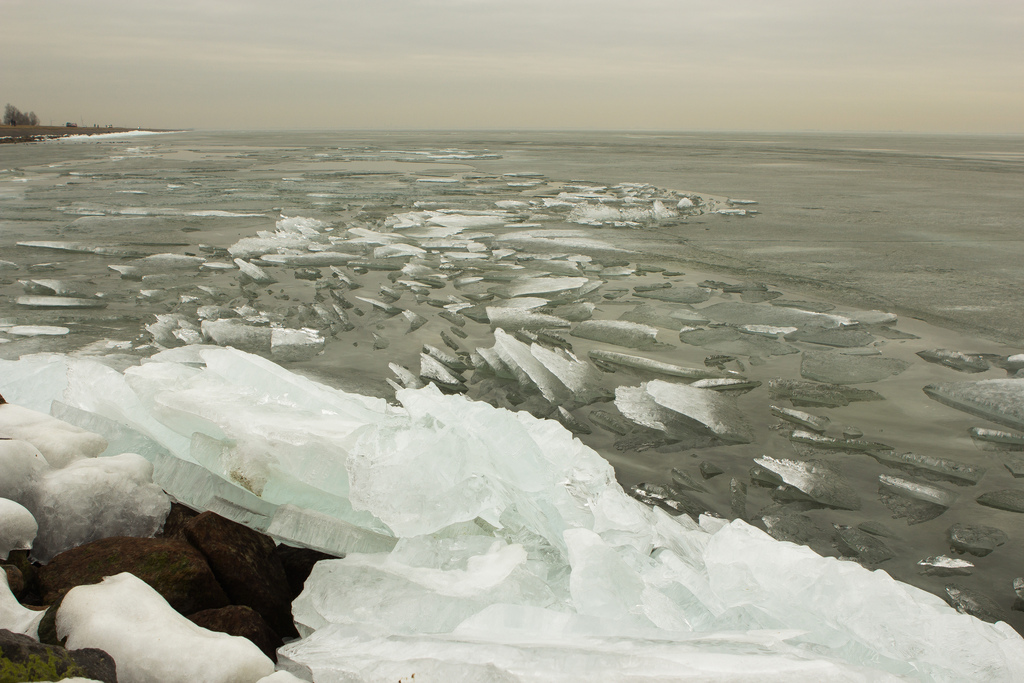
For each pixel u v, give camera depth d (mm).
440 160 30062
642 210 13055
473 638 1445
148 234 9664
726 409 3695
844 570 1795
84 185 16438
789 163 29578
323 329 5207
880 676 1237
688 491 2824
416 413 2291
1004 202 14609
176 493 2045
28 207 12234
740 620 1677
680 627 1620
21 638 1147
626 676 1212
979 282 7180
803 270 7863
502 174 22109
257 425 2080
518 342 4656
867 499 2750
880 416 3680
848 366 4527
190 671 1229
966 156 38406
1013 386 3936
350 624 1595
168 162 26516
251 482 2004
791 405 3842
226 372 2535
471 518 1887
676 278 7527
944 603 1884
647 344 5082
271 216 11781
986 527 2518
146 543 1685
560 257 8656
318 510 1997
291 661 1428
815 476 2902
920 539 2457
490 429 2135
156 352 4473
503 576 1708
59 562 1654
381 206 13516
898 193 16500
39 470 1878
